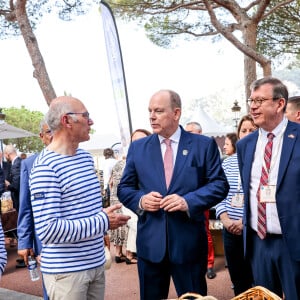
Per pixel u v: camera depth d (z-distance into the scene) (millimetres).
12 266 5652
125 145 7379
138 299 4113
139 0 9711
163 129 2539
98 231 2104
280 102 2365
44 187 2012
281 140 2387
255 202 2477
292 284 2350
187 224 2521
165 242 2510
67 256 2104
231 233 3406
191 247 2518
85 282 2137
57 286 2115
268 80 2389
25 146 38844
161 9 9906
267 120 2371
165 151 2605
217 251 5504
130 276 4875
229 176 3371
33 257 2965
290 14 10438
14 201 6391
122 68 7445
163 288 2641
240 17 8797
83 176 2154
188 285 2533
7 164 7473
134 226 4977
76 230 2023
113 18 7504
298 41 11297
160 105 2514
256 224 2480
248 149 2547
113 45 7492
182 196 2488
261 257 2480
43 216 1989
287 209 2303
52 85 7871
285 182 2311
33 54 7711
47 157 2088
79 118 2131
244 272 3488
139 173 2629
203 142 2580
